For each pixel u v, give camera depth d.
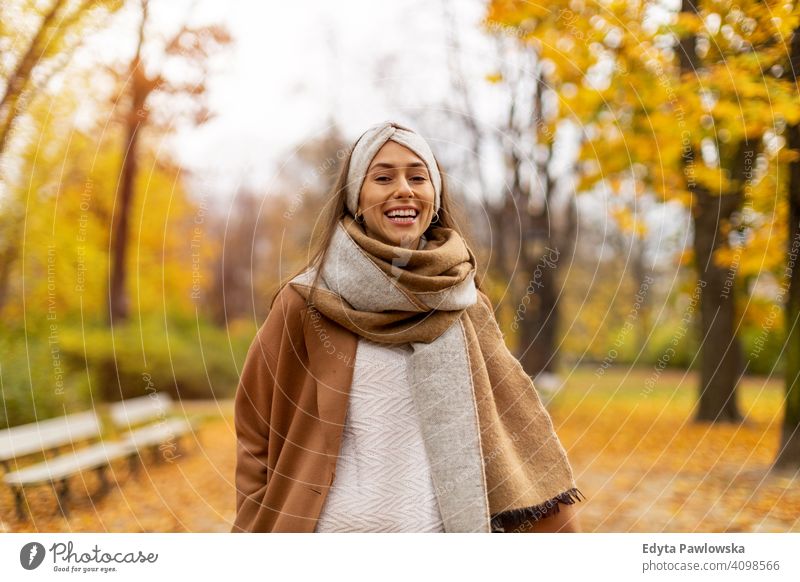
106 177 10.21
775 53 4.95
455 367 1.86
